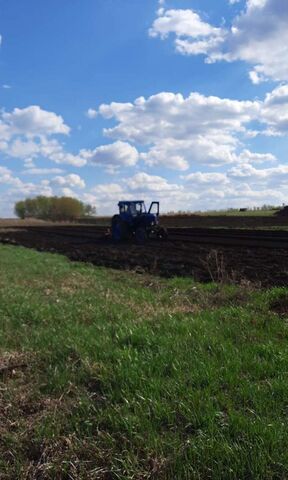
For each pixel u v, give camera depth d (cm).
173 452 416
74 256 2436
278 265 1598
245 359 595
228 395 502
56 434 464
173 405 486
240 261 1777
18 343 757
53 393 559
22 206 14225
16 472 421
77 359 652
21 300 1085
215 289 1118
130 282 1389
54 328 827
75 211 13925
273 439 409
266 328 748
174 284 1292
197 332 722
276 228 3881
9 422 498
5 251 2850
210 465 395
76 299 1092
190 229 4169
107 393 537
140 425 457
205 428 442
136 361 603
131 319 858
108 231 3584
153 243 3103
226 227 4634
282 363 577
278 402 479
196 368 566
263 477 376
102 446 441
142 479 397
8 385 590
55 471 416
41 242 3812
